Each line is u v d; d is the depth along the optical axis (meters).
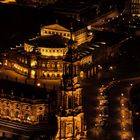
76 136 196.75
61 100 195.62
